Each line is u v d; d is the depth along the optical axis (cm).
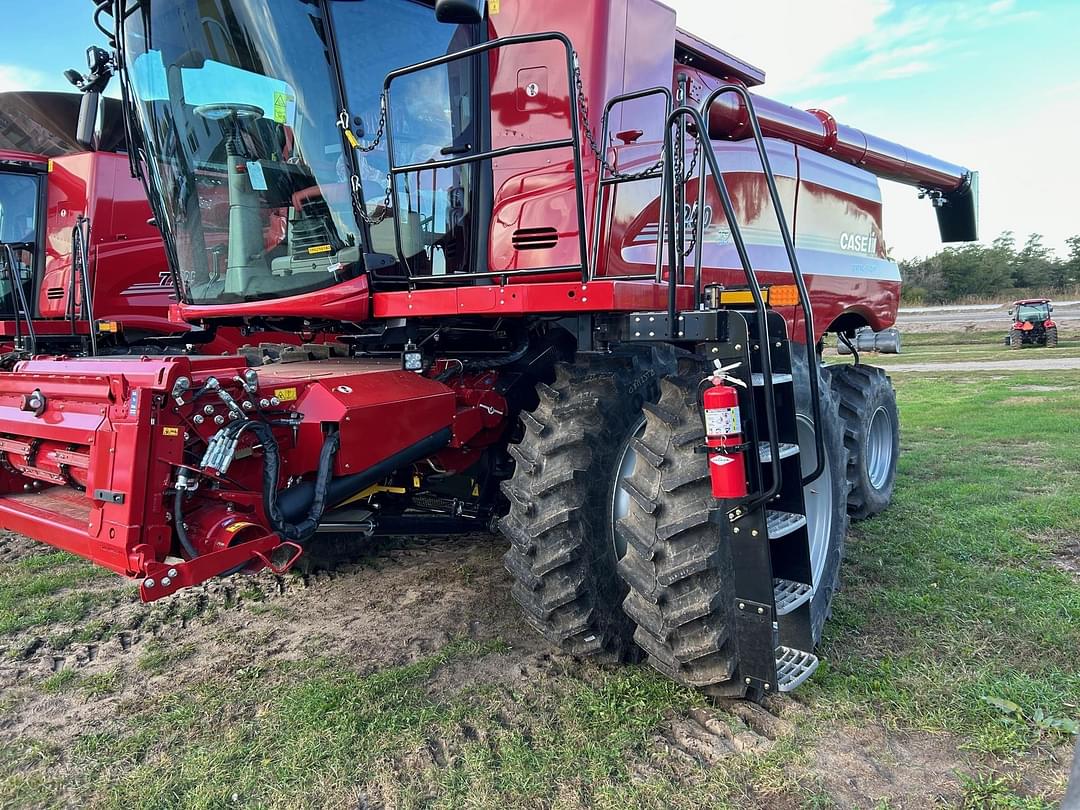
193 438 257
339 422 282
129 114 396
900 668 305
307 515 278
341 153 337
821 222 543
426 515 363
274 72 334
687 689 293
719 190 261
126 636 354
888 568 414
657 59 362
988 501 543
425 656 328
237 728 275
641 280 298
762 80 516
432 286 359
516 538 294
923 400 1149
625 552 303
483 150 347
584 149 321
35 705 295
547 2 331
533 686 301
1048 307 2578
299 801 236
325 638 348
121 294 745
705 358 279
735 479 246
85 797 241
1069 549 438
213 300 379
